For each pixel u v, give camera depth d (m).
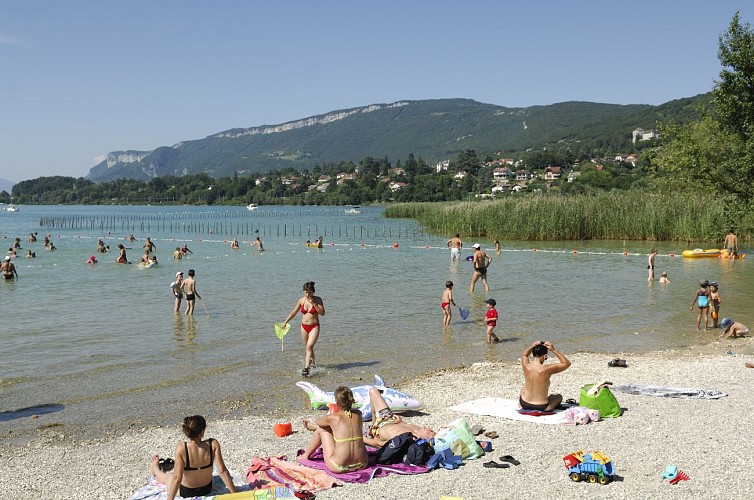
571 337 19.70
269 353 17.50
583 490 8.73
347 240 62.44
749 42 35.41
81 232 81.25
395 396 12.27
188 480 8.51
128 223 107.31
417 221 97.31
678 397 13.15
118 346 18.30
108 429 11.86
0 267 33.53
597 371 15.57
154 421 12.28
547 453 10.10
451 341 19.05
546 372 12.12
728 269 36.28
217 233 79.00
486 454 10.15
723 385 14.12
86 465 10.14
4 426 12.01
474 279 28.61
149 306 25.11
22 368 15.96
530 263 40.09
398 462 9.83
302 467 9.50
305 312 15.80
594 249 49.41
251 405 13.23
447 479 9.18
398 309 24.12
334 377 15.27
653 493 8.57
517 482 9.04
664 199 56.59
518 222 57.97
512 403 12.80
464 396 13.58
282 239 65.94
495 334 19.50
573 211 57.06
